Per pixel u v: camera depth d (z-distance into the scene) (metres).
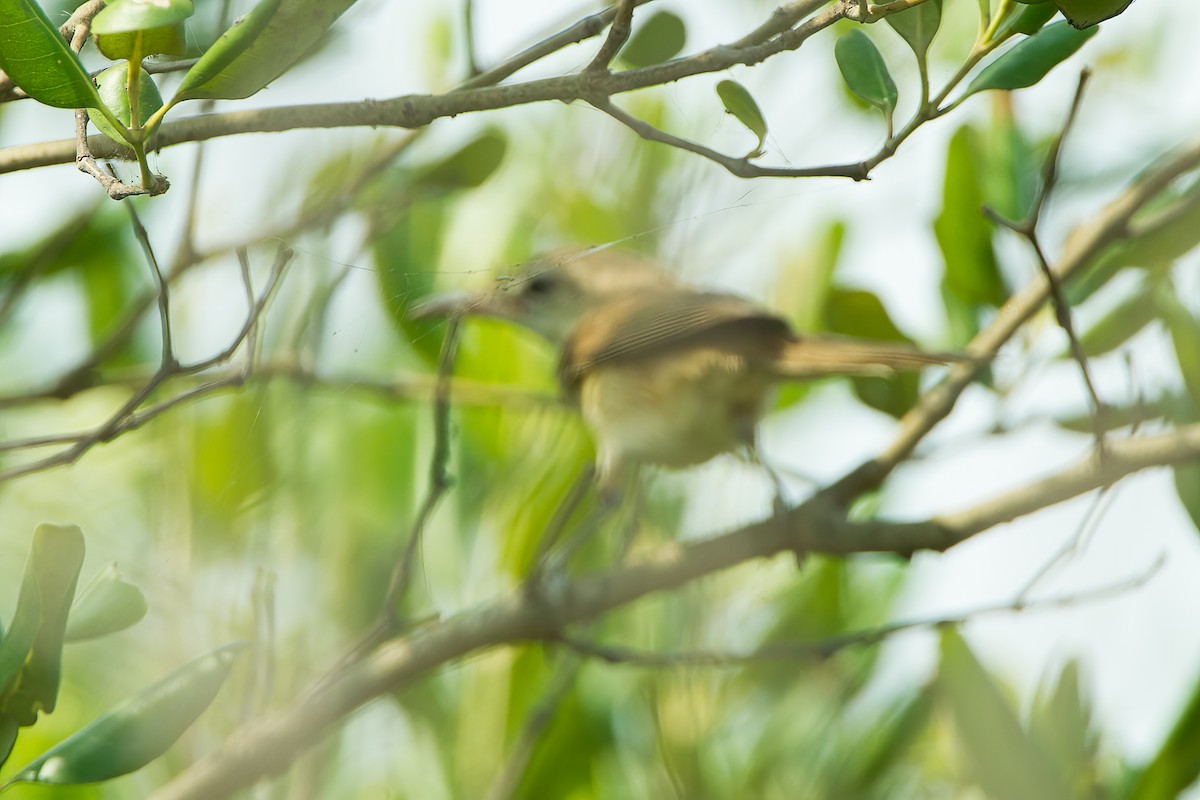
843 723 7.83
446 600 8.17
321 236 7.06
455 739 7.77
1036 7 4.57
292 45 4.45
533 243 8.29
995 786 7.05
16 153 4.72
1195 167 8.05
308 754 7.23
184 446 7.56
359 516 7.96
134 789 7.12
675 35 6.35
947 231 9.19
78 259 8.95
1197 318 8.35
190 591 7.25
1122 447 7.84
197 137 4.67
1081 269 8.37
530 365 10.12
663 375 9.40
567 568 8.18
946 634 7.30
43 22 4.16
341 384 7.98
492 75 4.89
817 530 8.22
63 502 8.53
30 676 4.48
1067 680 7.28
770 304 9.73
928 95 4.58
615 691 8.10
